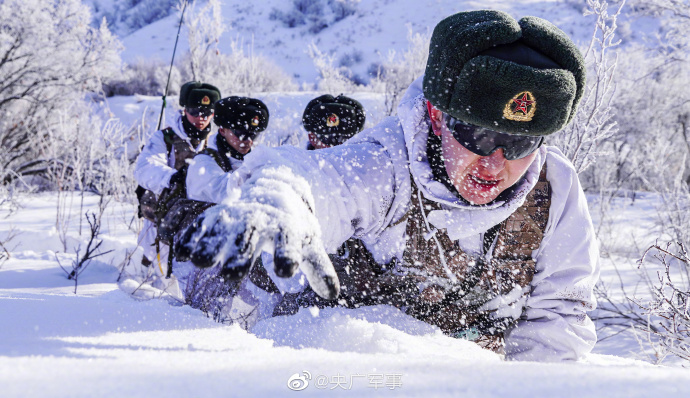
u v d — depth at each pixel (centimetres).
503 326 165
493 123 137
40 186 977
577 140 335
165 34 4550
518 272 166
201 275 232
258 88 1174
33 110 1145
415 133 158
